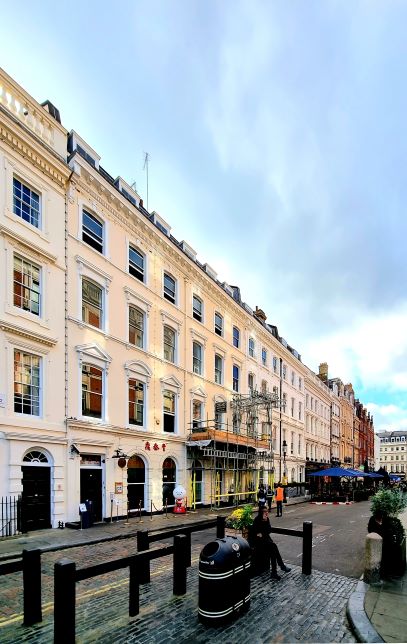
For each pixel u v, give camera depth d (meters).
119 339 17.02
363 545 11.41
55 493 13.21
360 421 71.88
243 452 25.39
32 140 13.66
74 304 15.09
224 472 24.05
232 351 27.48
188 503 20.30
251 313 30.73
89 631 5.38
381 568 7.55
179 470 20.19
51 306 14.09
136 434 17.27
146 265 19.41
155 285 19.84
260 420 30.78
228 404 26.11
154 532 13.29
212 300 25.50
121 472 16.11
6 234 12.62
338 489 33.03
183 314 22.03
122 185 18.78
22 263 13.41
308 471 39.75
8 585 7.27
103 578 7.62
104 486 15.39
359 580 7.54
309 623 5.69
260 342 32.34
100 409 15.91
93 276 16.11
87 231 16.34
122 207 17.75
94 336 15.80
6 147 13.02
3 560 9.09
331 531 14.18
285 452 33.34
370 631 5.25
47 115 14.71
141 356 18.36
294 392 39.06
